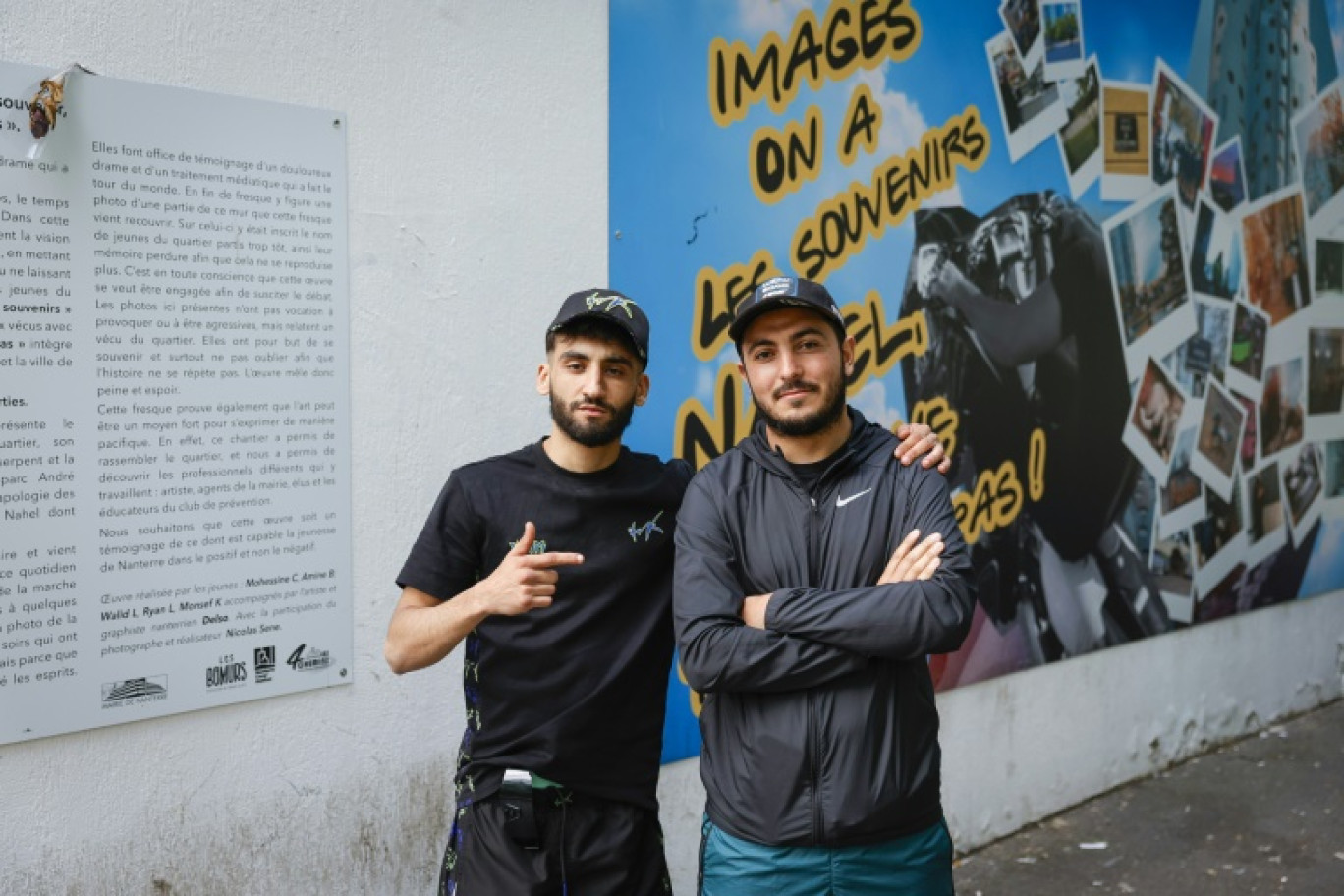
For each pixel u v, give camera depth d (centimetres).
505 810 217
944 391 401
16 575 232
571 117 312
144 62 244
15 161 228
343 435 275
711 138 340
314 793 276
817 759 215
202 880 260
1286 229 544
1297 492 561
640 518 230
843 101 370
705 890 229
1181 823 448
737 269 348
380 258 280
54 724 238
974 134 408
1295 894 390
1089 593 457
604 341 217
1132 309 467
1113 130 455
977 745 421
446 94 289
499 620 222
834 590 221
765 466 233
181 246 249
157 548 249
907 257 389
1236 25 509
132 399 244
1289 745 538
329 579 275
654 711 230
